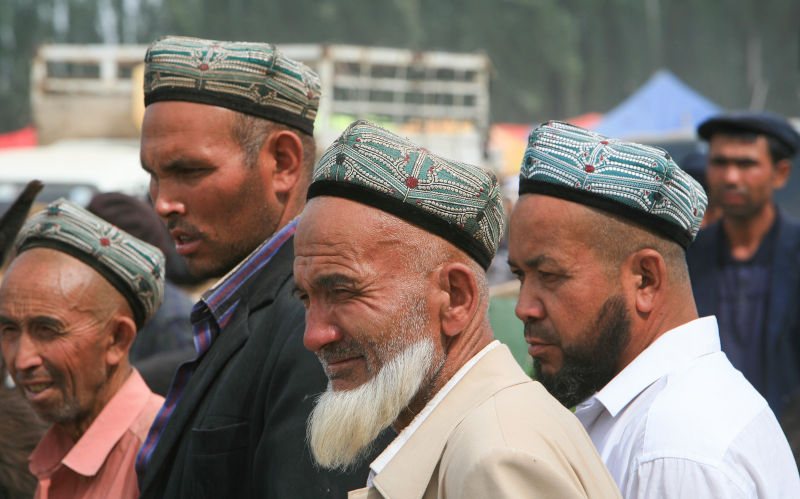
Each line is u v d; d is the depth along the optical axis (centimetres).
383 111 1983
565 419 265
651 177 333
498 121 7431
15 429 443
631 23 7806
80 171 1752
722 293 770
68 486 414
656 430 320
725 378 335
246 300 365
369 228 269
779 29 7475
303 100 383
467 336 278
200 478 328
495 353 279
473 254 280
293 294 329
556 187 334
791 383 732
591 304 331
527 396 262
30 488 439
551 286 336
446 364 277
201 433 331
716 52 7706
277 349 326
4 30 7494
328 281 271
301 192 386
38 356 409
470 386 269
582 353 336
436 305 273
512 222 345
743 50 7600
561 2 7800
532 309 339
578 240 331
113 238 420
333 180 274
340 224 270
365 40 7006
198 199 368
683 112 2469
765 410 332
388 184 270
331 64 1917
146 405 421
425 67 1986
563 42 7431
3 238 482
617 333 335
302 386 305
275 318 341
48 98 2005
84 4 7638
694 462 308
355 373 276
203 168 366
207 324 376
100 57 2009
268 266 367
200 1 7338
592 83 7762
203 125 365
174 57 369
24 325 408
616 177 331
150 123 371
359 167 272
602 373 340
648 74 7819
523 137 3375
